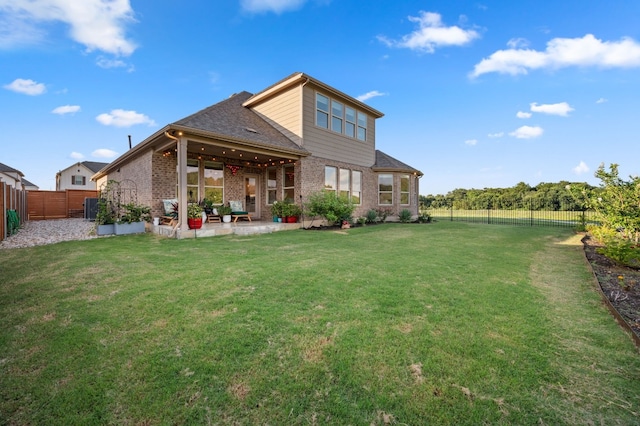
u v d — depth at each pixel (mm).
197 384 1967
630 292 3889
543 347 2471
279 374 2070
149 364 2162
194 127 8312
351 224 12773
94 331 2639
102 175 16969
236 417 1713
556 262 5738
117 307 3154
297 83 11406
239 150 9594
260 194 13266
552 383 2021
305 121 11430
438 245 7473
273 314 3012
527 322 2928
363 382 2000
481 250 6832
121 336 2555
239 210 11750
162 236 8508
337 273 4523
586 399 1874
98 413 1729
